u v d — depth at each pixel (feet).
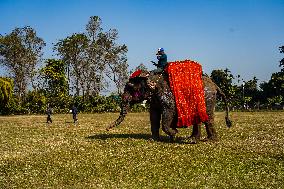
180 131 82.48
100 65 291.79
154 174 41.68
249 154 51.80
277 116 144.36
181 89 60.18
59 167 47.01
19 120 157.89
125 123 117.70
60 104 249.96
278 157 49.47
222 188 35.47
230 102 253.65
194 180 38.65
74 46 285.43
